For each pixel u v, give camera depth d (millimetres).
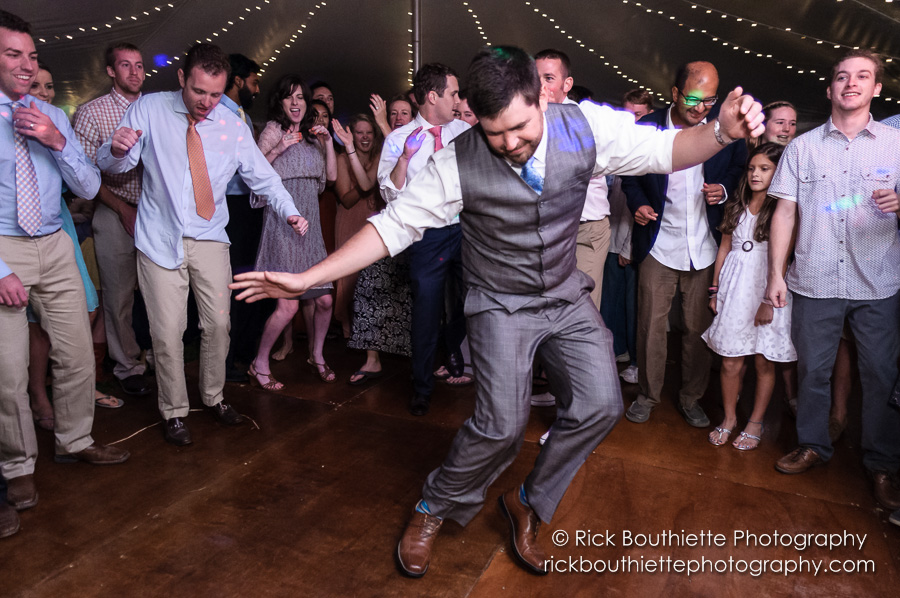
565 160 1755
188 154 2705
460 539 2207
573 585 1980
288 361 4062
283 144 3373
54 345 2516
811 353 2598
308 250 3508
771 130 3264
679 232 2990
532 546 2055
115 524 2254
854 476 2674
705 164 2980
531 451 2861
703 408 3418
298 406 3344
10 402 2299
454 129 3238
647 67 5816
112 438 2930
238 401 3396
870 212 2414
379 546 2150
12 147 2273
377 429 3072
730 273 2854
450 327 3553
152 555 2082
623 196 3828
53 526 2236
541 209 1768
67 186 2574
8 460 2361
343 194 4059
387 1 5355
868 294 2467
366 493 2484
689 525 2303
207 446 2869
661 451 2877
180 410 2906
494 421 1849
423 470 2678
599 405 1837
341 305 4324
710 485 2578
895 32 4266
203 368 3045
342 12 5555
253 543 2154
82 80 6043
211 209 2783
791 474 2674
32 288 2424
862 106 2375
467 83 1605
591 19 5184
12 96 2283
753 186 2738
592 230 3158
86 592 1900
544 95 1823
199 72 2590
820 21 4375
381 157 3232
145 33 5555
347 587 1943
